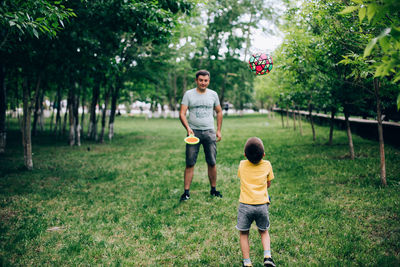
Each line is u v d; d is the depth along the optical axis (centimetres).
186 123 493
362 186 520
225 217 411
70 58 689
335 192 500
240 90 2792
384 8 195
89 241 341
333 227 364
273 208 440
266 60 432
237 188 554
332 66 664
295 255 303
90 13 612
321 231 355
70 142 1198
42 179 645
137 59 1053
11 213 435
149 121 2917
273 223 385
